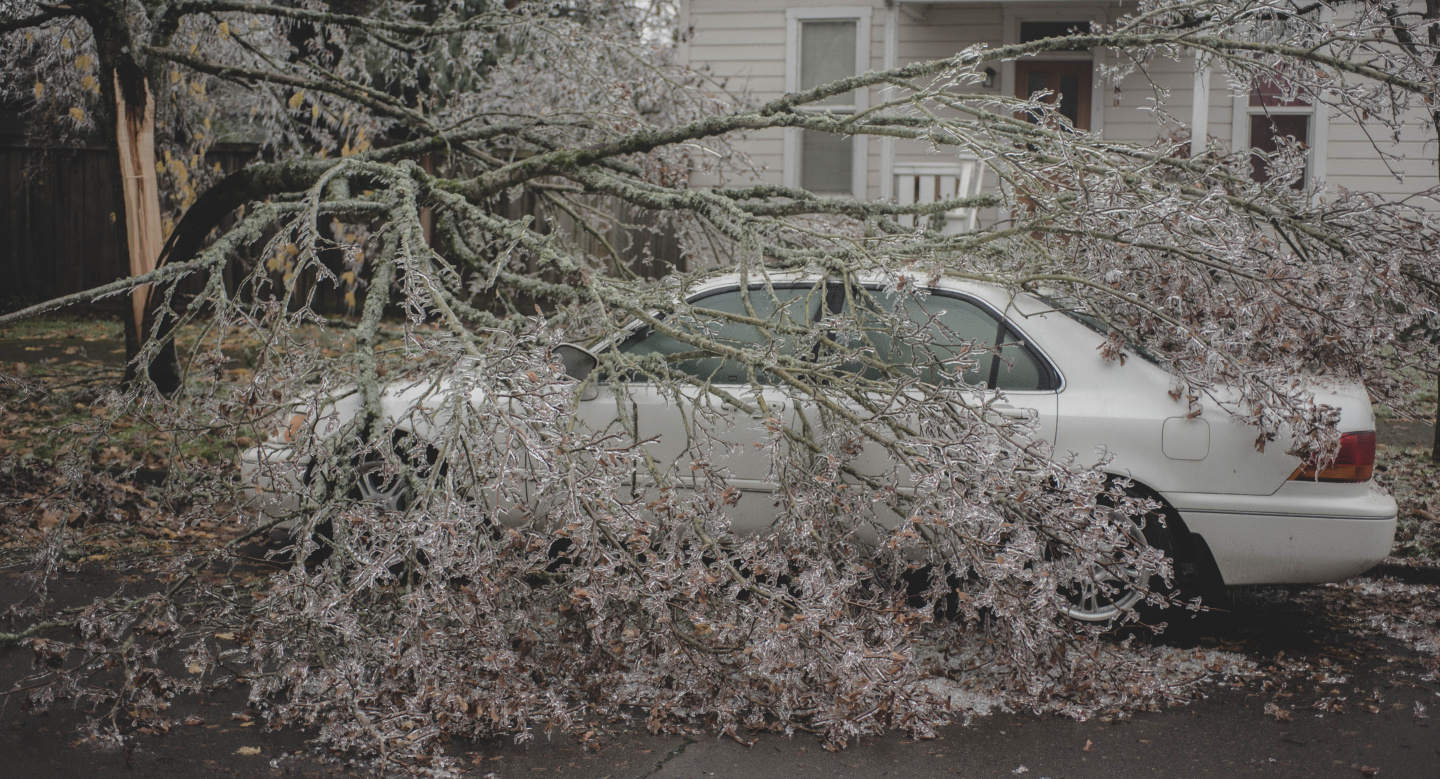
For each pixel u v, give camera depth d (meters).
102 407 8.43
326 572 4.03
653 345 5.40
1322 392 4.75
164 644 4.17
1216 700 4.33
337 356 6.10
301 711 4.00
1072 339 4.95
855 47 13.84
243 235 5.46
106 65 8.00
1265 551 4.71
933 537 4.39
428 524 3.82
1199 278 4.73
